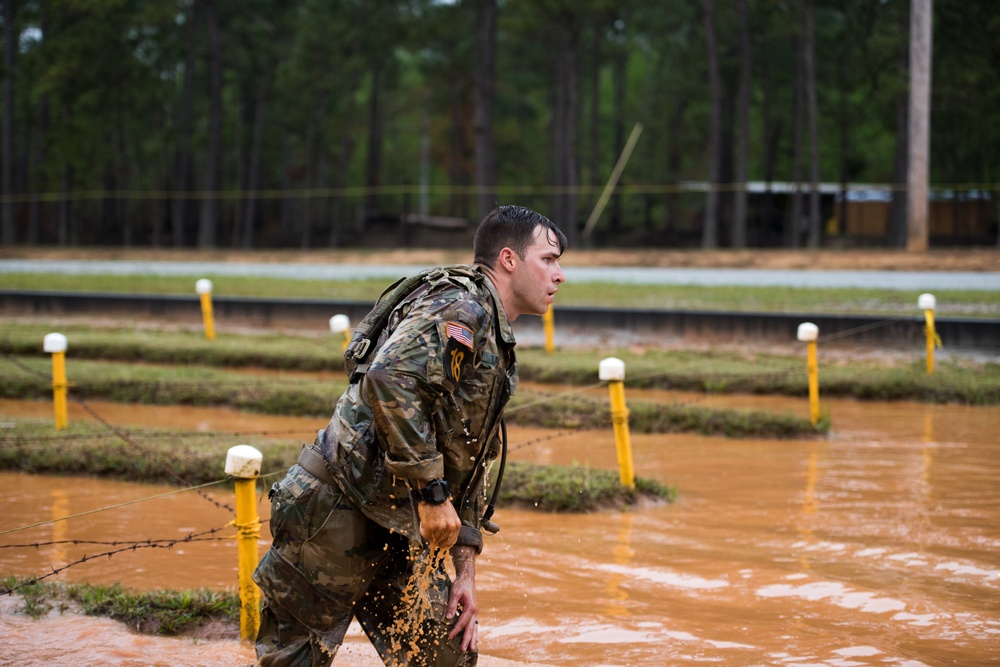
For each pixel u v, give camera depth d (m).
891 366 21.00
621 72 105.62
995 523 10.76
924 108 43.44
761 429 15.69
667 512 11.48
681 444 15.27
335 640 5.52
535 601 8.55
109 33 81.94
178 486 12.52
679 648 7.46
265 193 112.06
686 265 52.47
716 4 80.38
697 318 25.08
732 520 11.07
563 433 13.41
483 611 8.33
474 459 5.45
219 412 17.92
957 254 45.81
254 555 7.61
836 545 10.05
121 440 13.77
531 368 20.28
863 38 75.62
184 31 99.00
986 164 84.94
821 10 83.31
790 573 9.22
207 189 85.25
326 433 5.45
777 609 8.30
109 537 10.48
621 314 25.91
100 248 75.50
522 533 10.64
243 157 101.50
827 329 23.77
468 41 97.12
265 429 16.12
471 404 5.30
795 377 19.23
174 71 101.75
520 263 5.66
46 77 80.44
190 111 90.56
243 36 94.31
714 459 14.20
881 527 10.68
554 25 80.69
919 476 13.02
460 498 5.59
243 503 7.56
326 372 22.12
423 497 5.09
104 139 96.31
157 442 13.70
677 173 98.06
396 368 5.00
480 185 76.75
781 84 91.62
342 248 93.75
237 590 8.55
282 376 21.89
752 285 36.19
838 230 88.19
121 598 8.28
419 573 5.50
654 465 13.87
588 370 19.84
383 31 85.94
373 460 5.29
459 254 63.97
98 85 84.88
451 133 118.38
